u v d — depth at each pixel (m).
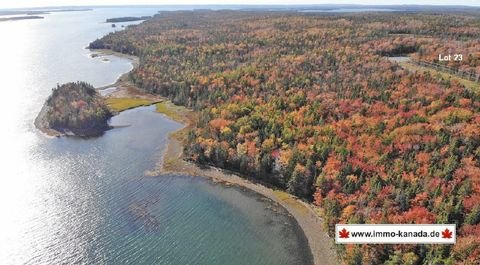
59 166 108.12
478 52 136.75
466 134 86.69
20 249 75.12
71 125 135.12
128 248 75.69
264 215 86.88
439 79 116.94
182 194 95.00
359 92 116.88
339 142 95.94
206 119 124.06
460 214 70.19
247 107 123.00
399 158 86.88
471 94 102.94
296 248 76.31
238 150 104.12
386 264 65.38
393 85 117.00
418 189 76.56
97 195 93.81
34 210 87.25
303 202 90.94
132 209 88.38
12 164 108.81
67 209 87.88
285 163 95.69
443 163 81.62
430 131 90.81
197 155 109.88
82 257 73.25
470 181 75.00
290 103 118.75
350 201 79.75
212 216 86.38
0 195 92.81
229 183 100.06
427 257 63.84
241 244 77.31
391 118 99.56
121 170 106.25
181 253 74.56
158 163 110.31
